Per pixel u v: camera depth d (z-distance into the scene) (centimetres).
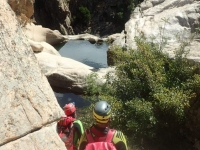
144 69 591
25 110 156
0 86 149
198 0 1219
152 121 549
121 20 2986
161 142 596
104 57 1653
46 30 1898
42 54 1265
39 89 166
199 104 599
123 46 922
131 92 615
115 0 3075
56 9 2695
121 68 649
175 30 999
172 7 1216
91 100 656
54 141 166
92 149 207
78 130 338
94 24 3041
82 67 1167
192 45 774
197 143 611
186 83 595
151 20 1103
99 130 221
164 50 724
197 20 1041
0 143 143
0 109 147
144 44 673
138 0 2881
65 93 985
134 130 570
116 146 217
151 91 601
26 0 1159
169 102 548
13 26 166
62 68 1091
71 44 1969
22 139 151
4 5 167
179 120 595
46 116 164
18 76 158
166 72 643
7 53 157
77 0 3019
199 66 621
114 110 568
